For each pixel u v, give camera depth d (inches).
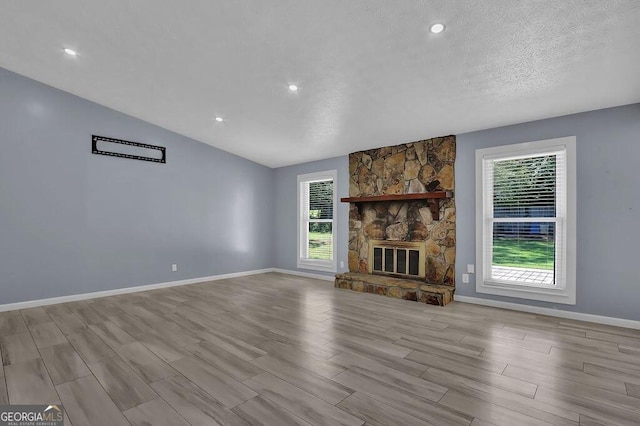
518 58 103.5
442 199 173.8
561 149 140.9
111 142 182.4
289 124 180.5
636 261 125.0
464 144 168.6
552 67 106.5
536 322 133.0
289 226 260.1
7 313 146.1
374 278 191.9
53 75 151.6
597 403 74.6
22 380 85.2
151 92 159.5
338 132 183.2
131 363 95.4
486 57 104.7
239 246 246.7
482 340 113.3
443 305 158.7
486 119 150.3
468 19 88.4
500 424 67.0
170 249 207.6
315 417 69.5
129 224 189.9
